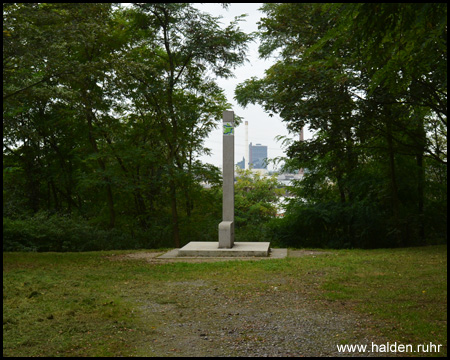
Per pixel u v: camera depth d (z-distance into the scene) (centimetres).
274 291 842
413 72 687
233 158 1596
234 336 568
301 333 574
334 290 840
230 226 1534
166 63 2134
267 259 1342
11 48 1260
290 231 2238
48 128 2278
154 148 2192
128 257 1460
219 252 1465
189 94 2189
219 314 680
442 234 2027
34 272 1079
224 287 891
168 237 2214
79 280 983
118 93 2016
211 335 574
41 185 2583
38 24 1376
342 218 2089
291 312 682
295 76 1596
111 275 1050
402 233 1920
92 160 2267
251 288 875
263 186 3706
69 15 1442
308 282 928
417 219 1934
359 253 1494
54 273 1073
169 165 1998
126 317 659
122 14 2059
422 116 1563
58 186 2522
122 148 2128
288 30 1473
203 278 1002
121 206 2381
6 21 1241
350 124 1600
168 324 627
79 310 700
